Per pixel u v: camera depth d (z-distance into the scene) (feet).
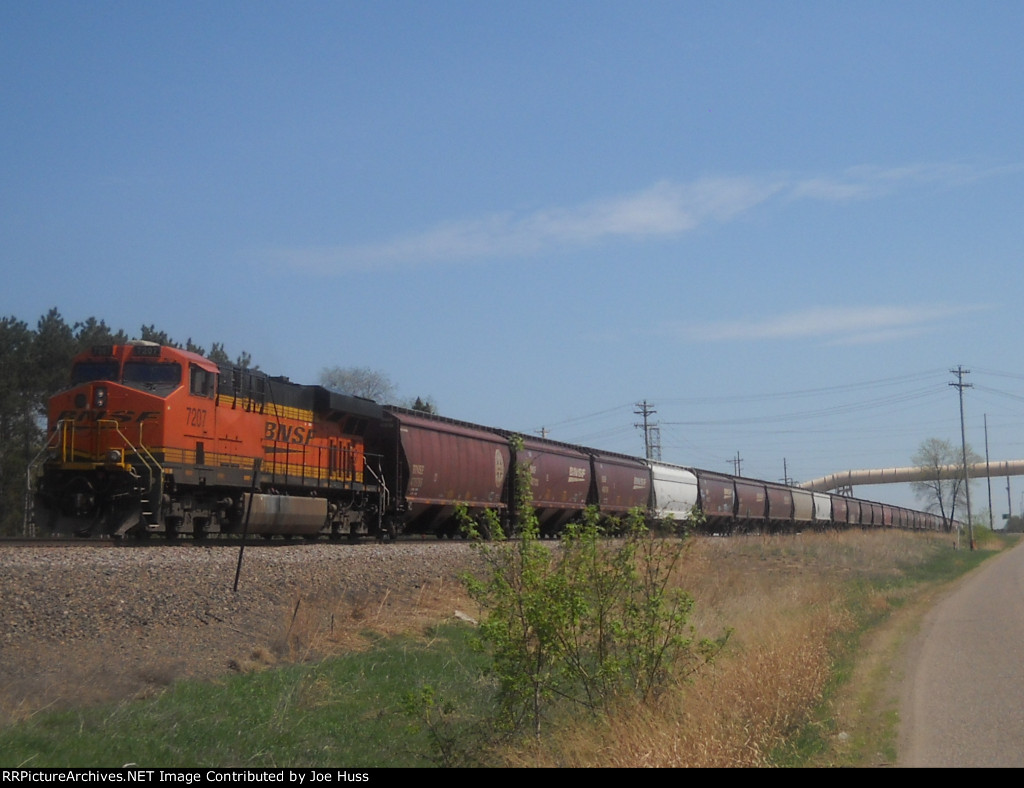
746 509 181.68
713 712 32.50
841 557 128.06
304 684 42.80
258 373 81.30
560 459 122.11
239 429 77.10
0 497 136.56
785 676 38.11
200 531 75.82
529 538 34.50
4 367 139.23
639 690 34.96
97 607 46.14
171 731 34.60
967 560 156.56
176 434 69.87
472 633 56.54
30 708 34.58
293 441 84.58
